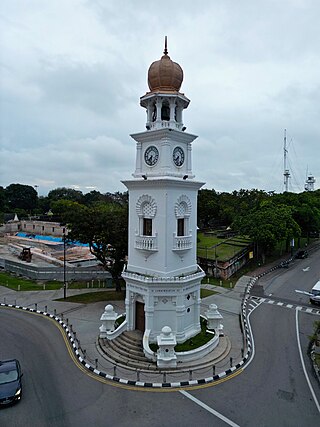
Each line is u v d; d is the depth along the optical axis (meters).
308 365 25.17
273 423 18.47
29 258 65.56
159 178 25.19
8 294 44.47
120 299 41.75
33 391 21.38
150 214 26.64
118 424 18.30
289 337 30.66
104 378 22.84
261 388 21.86
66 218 43.28
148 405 19.94
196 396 20.84
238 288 48.34
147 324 26.00
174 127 27.00
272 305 40.56
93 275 52.41
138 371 22.72
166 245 25.75
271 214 63.00
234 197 114.19
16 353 26.91
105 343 27.56
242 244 70.81
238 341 29.30
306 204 80.44
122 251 41.97
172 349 23.95
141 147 27.95
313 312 38.03
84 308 38.34
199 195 101.31
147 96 27.05
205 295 44.78
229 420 18.69
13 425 18.14
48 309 38.06
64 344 28.64
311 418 18.94
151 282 25.41
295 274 56.59
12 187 153.12
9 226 117.75
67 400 20.41
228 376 23.23
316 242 90.81
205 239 81.88
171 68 26.41
